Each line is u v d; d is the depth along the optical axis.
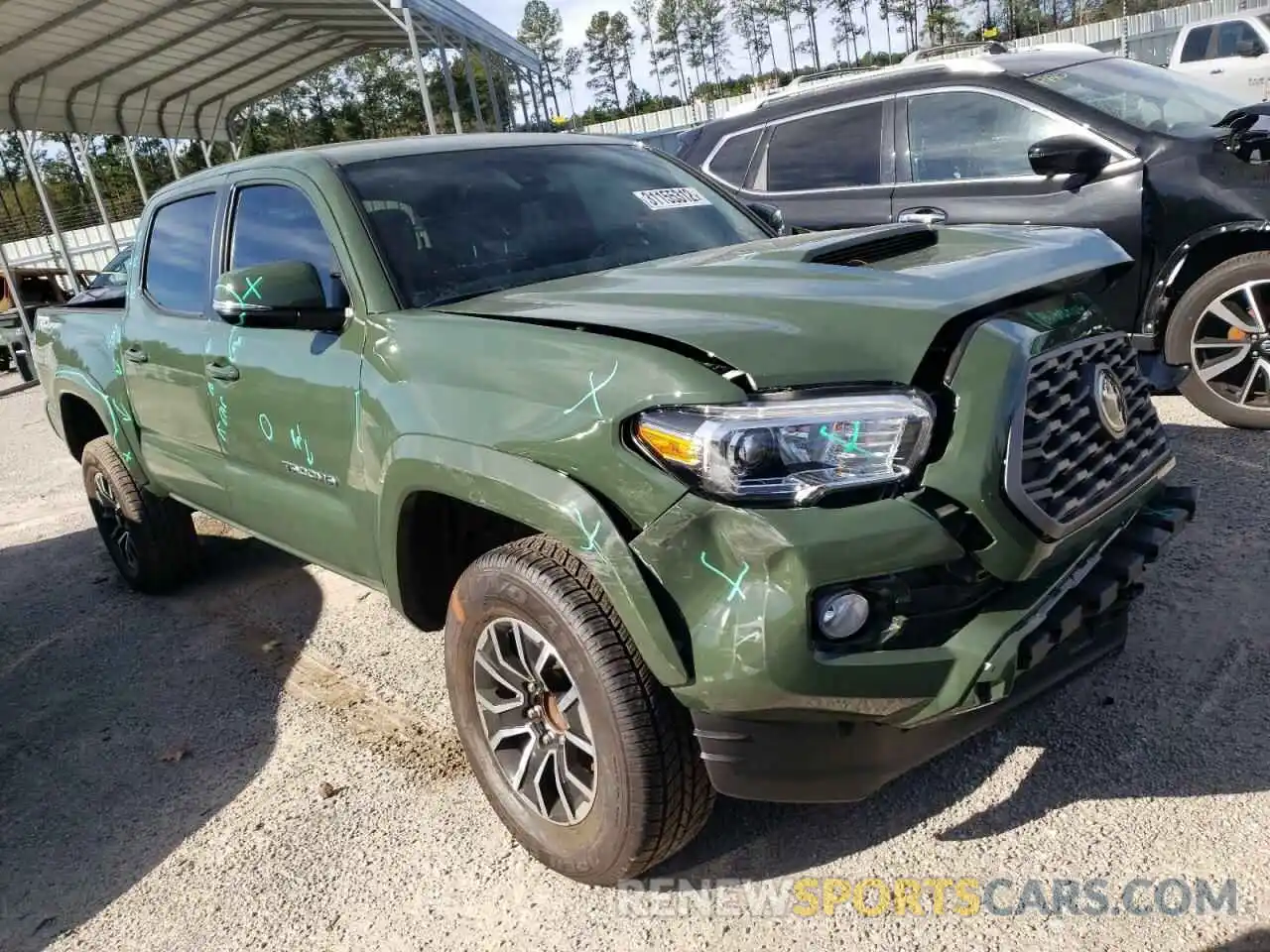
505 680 2.65
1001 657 2.14
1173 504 2.69
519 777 2.71
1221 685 3.06
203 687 4.15
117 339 4.58
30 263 25.75
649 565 2.18
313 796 3.26
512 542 2.59
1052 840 2.58
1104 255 2.75
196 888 2.88
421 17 13.48
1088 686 3.17
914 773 2.93
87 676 4.43
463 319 2.76
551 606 2.38
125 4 12.55
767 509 2.07
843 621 2.07
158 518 4.97
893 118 5.84
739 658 2.08
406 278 3.11
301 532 3.50
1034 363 2.26
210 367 3.74
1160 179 4.93
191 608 5.04
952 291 2.34
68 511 7.24
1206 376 5.08
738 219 3.96
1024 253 2.63
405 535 2.87
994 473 2.14
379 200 3.29
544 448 2.37
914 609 2.17
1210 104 5.41
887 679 2.10
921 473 2.15
